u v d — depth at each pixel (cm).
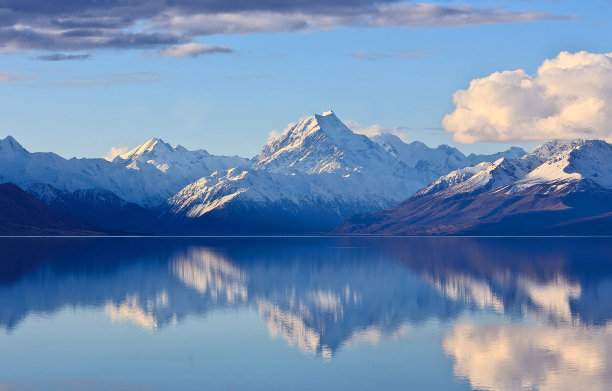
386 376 7812
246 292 14475
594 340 9444
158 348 9112
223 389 7375
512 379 7656
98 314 11638
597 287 14988
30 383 7600
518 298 13350
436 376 7788
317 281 16588
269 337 9788
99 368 8169
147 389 7388
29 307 12344
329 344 9344
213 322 10931
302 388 7400
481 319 11075
